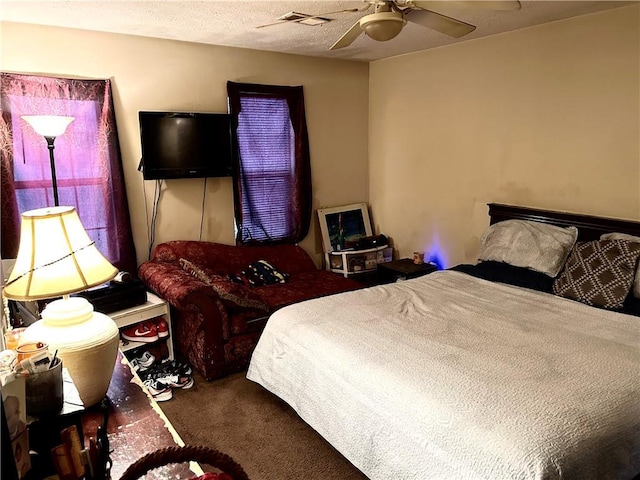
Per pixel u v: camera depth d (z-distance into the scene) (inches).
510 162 143.8
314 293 149.0
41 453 45.0
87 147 129.1
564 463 58.3
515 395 70.1
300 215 176.1
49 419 45.9
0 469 29.9
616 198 120.6
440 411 68.7
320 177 183.3
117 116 135.3
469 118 153.7
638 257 105.9
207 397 115.6
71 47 125.2
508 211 142.6
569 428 62.6
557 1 109.0
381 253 185.3
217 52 150.9
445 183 165.2
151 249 147.6
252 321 128.2
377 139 190.7
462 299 114.3
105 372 58.3
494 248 133.3
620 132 117.8
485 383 73.8
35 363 46.8
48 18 114.1
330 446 97.0
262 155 165.6
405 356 84.6
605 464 62.3
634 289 105.6
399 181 183.3
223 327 122.6
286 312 108.7
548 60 129.9
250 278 154.5
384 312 106.3
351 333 95.3
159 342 129.8
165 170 141.9
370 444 77.6
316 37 139.6
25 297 56.8
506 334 92.8
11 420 38.2
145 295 123.5
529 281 120.4
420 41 149.9
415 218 178.7
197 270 131.9
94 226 133.3
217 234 161.5
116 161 134.0
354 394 81.7
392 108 181.6
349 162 190.5
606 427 63.9
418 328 96.8
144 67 137.9
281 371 101.4
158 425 55.2
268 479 87.6
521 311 105.5
